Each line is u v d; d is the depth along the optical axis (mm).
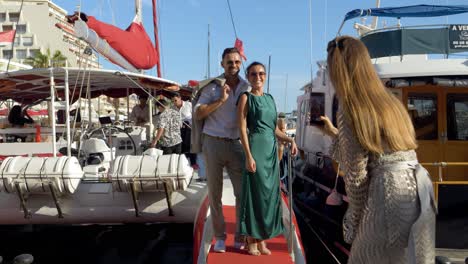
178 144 6262
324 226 5973
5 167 4453
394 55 5598
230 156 3400
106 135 7465
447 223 4570
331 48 2195
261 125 3172
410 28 5523
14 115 7699
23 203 4547
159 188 4508
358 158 2012
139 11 7562
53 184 4426
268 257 3268
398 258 2020
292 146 3410
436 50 5480
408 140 2029
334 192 5371
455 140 5711
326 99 6570
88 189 4789
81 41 5484
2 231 5324
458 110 5688
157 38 8680
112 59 5781
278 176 3299
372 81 2066
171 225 5102
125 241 5160
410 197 1963
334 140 2258
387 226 1970
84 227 5262
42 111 9711
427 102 5707
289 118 16750
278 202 3295
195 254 3545
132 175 4414
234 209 4461
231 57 3359
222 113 3396
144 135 7930
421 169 2041
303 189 7836
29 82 6445
